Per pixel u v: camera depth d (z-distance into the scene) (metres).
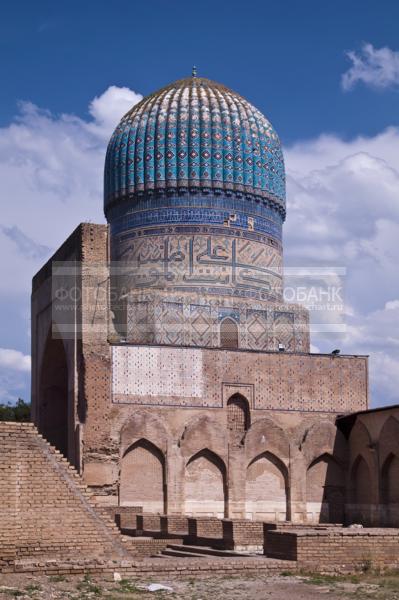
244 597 16.22
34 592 16.31
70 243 34.72
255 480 34.88
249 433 34.88
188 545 26.80
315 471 35.81
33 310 40.53
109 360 32.94
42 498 21.53
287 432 35.47
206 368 34.75
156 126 40.78
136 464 33.25
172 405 33.94
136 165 40.78
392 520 33.12
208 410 34.47
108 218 42.38
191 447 33.91
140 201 40.75
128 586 17.36
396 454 32.72
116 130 42.56
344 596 16.44
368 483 35.06
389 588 17.41
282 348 39.47
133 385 33.44
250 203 40.84
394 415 33.06
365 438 34.84
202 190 40.16
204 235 39.84
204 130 40.47
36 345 39.59
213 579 18.48
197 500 33.84
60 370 38.78
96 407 32.41
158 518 29.69
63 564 18.73
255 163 41.00
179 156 40.22
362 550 20.23
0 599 15.59
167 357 34.19
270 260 41.09
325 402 36.25
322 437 35.81
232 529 25.16
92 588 16.97
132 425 33.12
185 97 41.31
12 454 21.47
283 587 17.44
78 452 31.95
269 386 35.59
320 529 23.25
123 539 22.03
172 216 40.09
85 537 21.70
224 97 41.81
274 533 20.91
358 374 36.97
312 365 36.34
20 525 21.20
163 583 17.92
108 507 31.12
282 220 43.12
